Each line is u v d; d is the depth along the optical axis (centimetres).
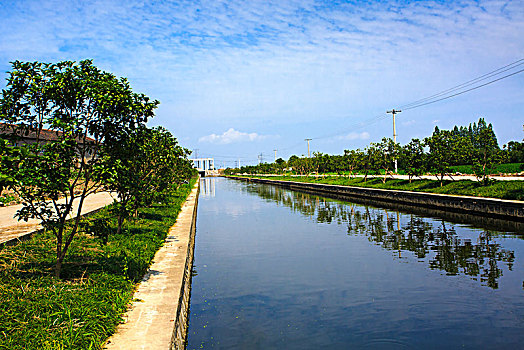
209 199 3666
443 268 1054
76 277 635
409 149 3119
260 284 954
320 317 745
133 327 475
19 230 1003
